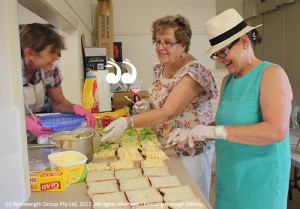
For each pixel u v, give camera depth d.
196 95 1.77
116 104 2.91
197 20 4.47
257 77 1.30
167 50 1.75
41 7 1.60
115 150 1.66
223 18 1.31
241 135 1.23
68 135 1.47
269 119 1.20
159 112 1.64
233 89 1.40
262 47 4.99
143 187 1.19
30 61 1.82
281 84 1.21
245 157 1.36
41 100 2.08
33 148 1.43
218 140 1.53
